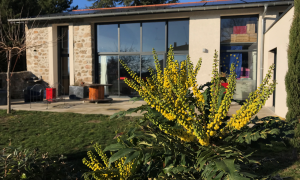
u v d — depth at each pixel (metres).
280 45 6.66
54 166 2.67
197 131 1.27
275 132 1.29
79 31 11.59
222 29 10.18
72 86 11.33
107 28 11.70
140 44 11.31
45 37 12.05
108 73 11.82
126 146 1.63
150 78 1.66
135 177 1.80
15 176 2.34
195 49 10.10
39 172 2.50
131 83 1.53
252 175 1.21
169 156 1.51
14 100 11.09
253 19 9.88
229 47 10.15
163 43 11.06
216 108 1.42
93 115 6.70
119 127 5.43
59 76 12.52
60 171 2.71
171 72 1.56
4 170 2.38
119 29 11.54
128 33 11.47
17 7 16.66
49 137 4.81
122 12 10.37
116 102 9.95
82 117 6.51
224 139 1.53
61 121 6.09
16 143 4.48
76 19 11.57
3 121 6.05
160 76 1.64
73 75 11.78
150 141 1.55
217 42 9.87
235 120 1.35
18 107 8.46
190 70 1.53
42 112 7.19
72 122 5.98
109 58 11.77
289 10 5.93
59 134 5.02
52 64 12.04
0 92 9.26
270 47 8.12
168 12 10.12
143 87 1.53
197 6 9.59
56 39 12.20
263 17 9.03
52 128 5.46
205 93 1.74
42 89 10.77
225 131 1.41
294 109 3.49
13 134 5.02
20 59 16.84
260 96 1.27
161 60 11.09
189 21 10.20
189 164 1.46
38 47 12.13
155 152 1.57
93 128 5.44
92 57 11.60
